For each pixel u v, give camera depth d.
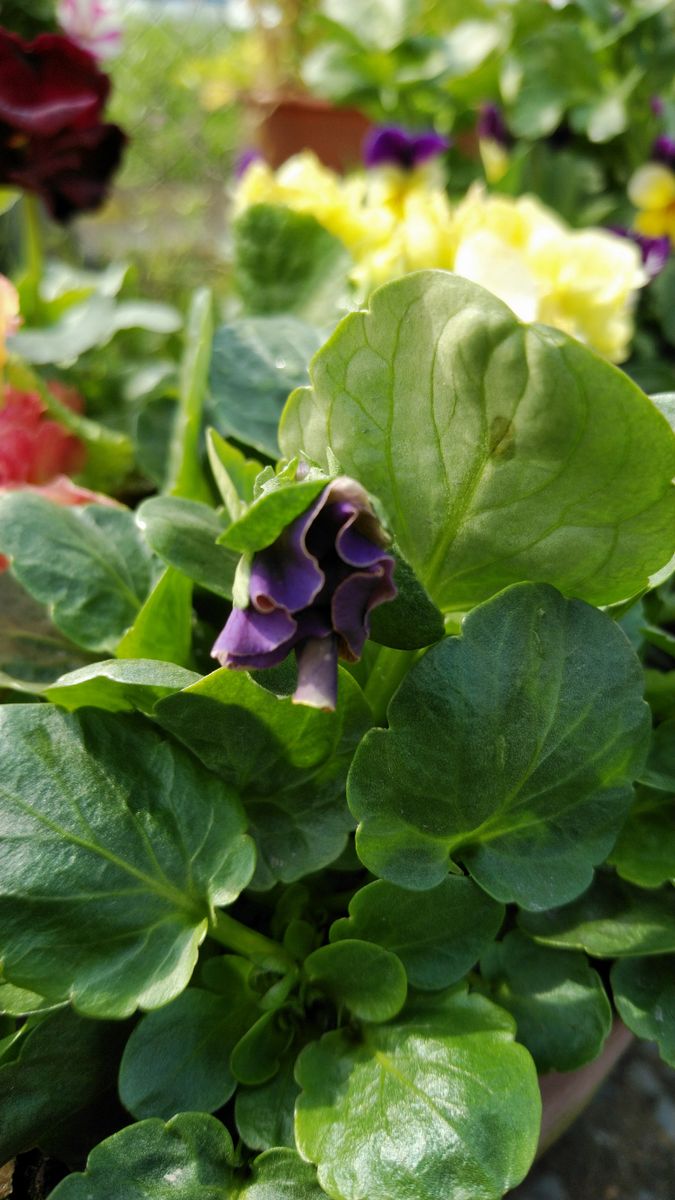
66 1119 0.36
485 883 0.36
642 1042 0.48
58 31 0.59
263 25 1.02
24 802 0.35
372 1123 0.35
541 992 0.37
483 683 0.35
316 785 0.37
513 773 0.36
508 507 0.35
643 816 0.39
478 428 0.35
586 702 0.36
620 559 0.36
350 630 0.32
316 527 0.32
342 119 0.96
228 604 0.41
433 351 0.34
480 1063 0.35
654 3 0.71
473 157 0.88
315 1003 0.37
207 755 0.36
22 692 0.41
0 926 0.34
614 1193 0.43
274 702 0.36
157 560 0.41
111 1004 0.34
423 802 0.36
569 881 0.36
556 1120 0.38
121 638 0.39
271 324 0.45
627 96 0.70
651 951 0.37
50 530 0.40
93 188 0.58
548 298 0.46
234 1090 0.36
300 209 0.50
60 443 0.48
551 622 0.36
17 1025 0.37
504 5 0.77
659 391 0.65
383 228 0.52
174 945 0.35
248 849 0.35
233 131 1.39
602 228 0.71
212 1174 0.35
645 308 0.67
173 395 0.49
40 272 0.60
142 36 1.37
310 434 0.36
